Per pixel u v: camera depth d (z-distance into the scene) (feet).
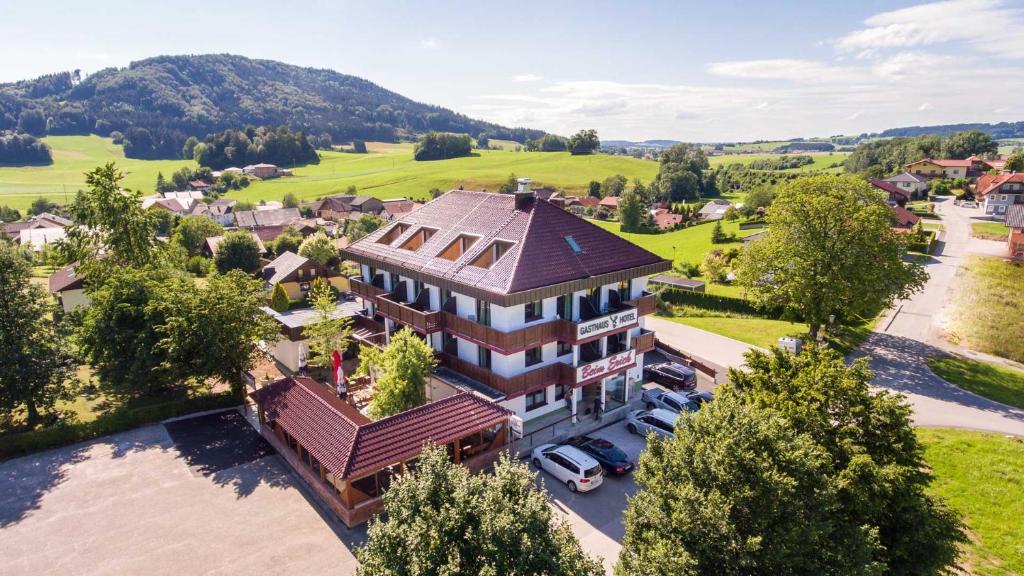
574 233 113.39
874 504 54.13
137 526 75.15
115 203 154.20
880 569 49.52
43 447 95.09
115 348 104.63
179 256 200.54
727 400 57.31
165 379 104.88
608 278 106.42
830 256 132.87
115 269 144.56
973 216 324.39
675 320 179.93
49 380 98.58
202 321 102.58
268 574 66.44
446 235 120.16
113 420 100.83
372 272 137.80
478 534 45.09
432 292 115.24
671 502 50.90
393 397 91.86
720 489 50.44
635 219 400.26
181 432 101.81
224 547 71.00
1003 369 130.31
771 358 69.46
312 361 125.39
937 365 132.05
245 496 81.97
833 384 62.34
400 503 48.62
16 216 419.13
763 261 143.54
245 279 113.09
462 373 107.34
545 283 97.76
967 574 67.82
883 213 133.80
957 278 199.93
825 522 50.62
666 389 123.34
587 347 110.32
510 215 116.16
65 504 80.02
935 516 56.65
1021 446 94.79
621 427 106.52
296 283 187.21
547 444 97.04
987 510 79.00
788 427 57.52
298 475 87.71
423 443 78.95
